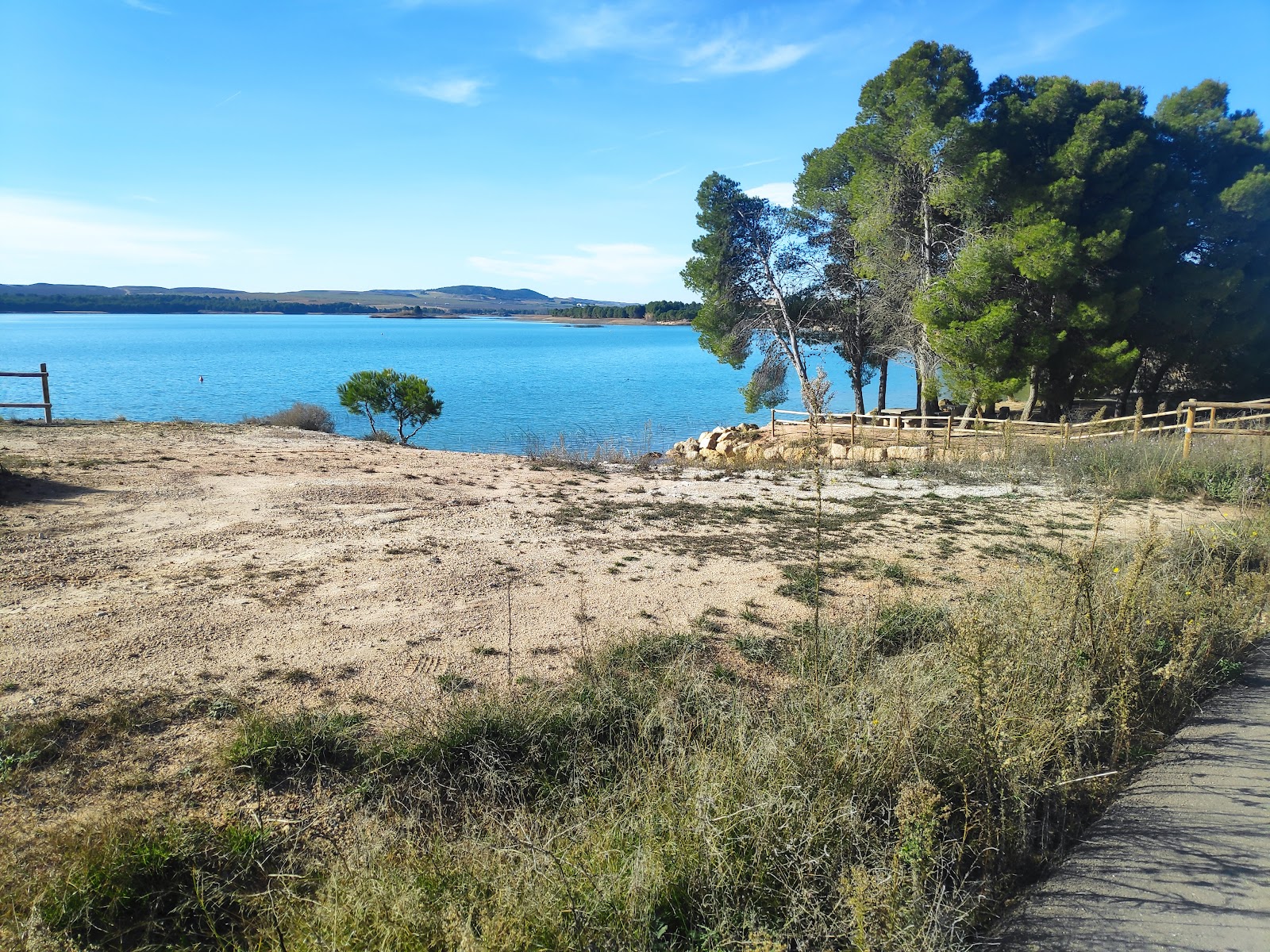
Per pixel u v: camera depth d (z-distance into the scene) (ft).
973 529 31.55
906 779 12.76
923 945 9.57
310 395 158.92
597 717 15.23
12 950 9.20
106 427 57.62
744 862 10.99
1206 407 48.19
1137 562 18.25
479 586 23.29
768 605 22.18
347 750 14.02
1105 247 74.02
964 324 75.77
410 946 9.31
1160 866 11.41
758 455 64.80
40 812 12.01
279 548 26.68
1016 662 15.92
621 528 31.55
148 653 17.66
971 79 84.99
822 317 107.45
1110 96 83.41
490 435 108.27
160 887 10.77
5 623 18.97
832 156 97.96
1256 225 80.43
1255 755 14.42
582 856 11.14
